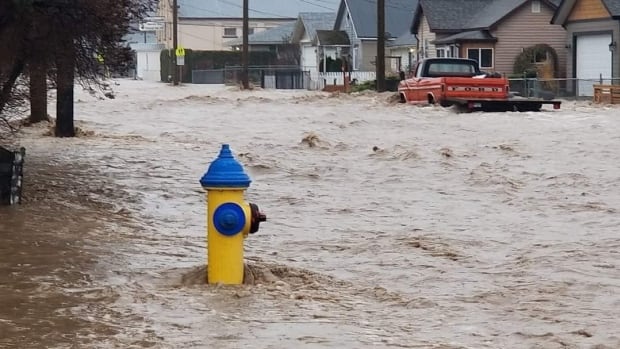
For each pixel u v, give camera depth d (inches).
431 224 725.3
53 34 798.5
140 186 864.9
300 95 2758.4
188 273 522.0
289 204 816.9
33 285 490.6
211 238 503.2
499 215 765.3
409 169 1043.9
